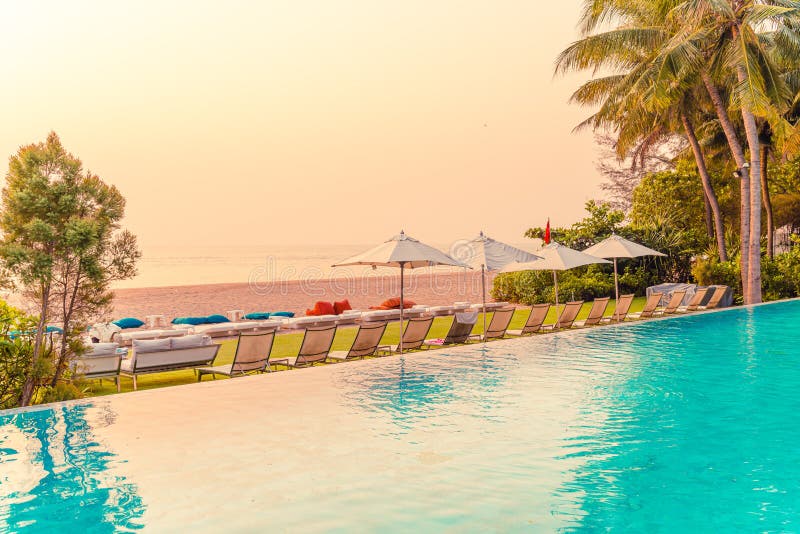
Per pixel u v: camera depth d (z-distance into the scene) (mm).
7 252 8008
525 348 11836
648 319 15477
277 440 6531
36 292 8492
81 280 8758
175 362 10508
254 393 8578
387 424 7078
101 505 4938
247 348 10078
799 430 6609
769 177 31875
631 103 21469
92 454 6129
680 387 8531
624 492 5051
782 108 18438
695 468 5559
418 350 12969
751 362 10156
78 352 8812
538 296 24828
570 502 4875
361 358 11594
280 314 19469
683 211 31031
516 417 7258
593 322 15898
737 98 17625
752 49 17750
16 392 8391
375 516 4668
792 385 8547
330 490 5188
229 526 4543
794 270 22453
